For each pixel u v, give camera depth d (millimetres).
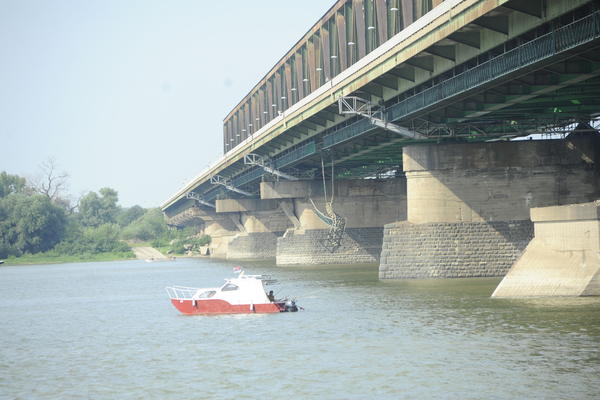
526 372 38094
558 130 81125
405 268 83125
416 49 61656
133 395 37844
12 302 90562
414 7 72562
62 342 54812
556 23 50531
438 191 81500
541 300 59125
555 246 59844
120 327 61062
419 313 58031
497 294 62625
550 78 59406
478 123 78000
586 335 45562
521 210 80500
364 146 96500
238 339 51688
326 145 95938
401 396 35406
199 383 39594
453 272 81062
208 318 62688
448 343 45844
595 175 79750
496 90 63031
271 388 37906
